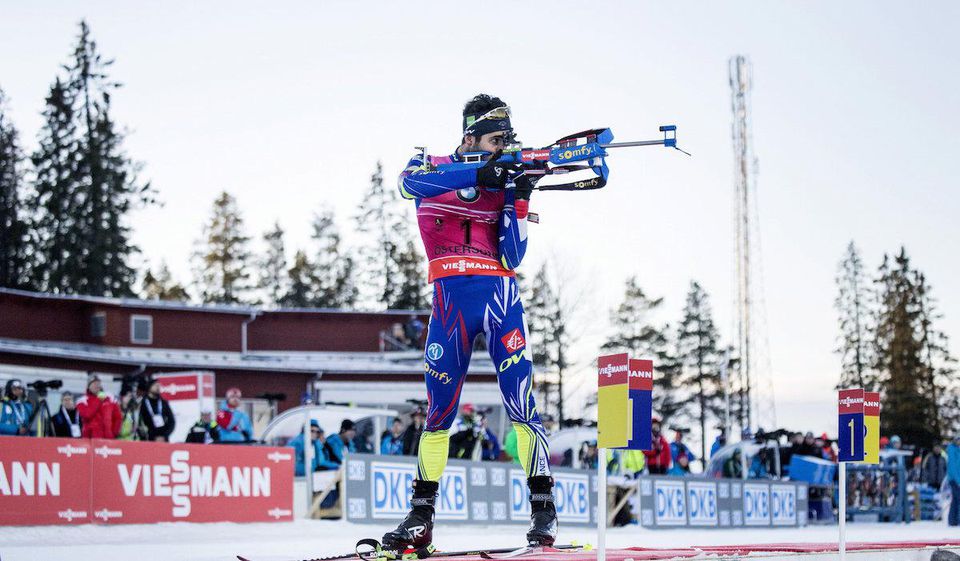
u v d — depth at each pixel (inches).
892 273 4244.6
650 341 3983.8
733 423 3890.3
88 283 3442.4
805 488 1310.3
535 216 345.1
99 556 462.9
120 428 860.6
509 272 344.5
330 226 4266.7
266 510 832.9
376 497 869.8
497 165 327.9
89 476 728.3
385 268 3993.6
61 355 1766.7
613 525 1045.2
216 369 2004.2
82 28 3659.0
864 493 1428.4
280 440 987.9
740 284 2664.9
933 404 4018.2
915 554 408.5
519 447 346.6
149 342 2153.1
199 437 900.6
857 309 4362.7
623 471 1064.8
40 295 2047.2
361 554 325.4
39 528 690.8
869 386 4229.8
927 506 1524.4
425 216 344.2
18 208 3836.1
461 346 340.2
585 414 3380.9
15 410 828.6
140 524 753.0
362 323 2357.3
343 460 844.6
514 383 340.2
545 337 3405.5
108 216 3540.8
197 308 2210.9
